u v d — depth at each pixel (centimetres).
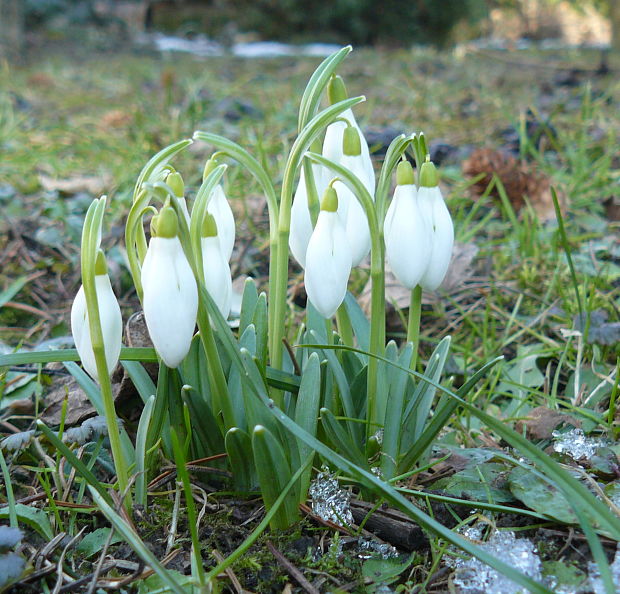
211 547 14
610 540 13
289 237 14
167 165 14
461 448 16
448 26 154
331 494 14
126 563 13
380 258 13
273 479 13
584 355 20
